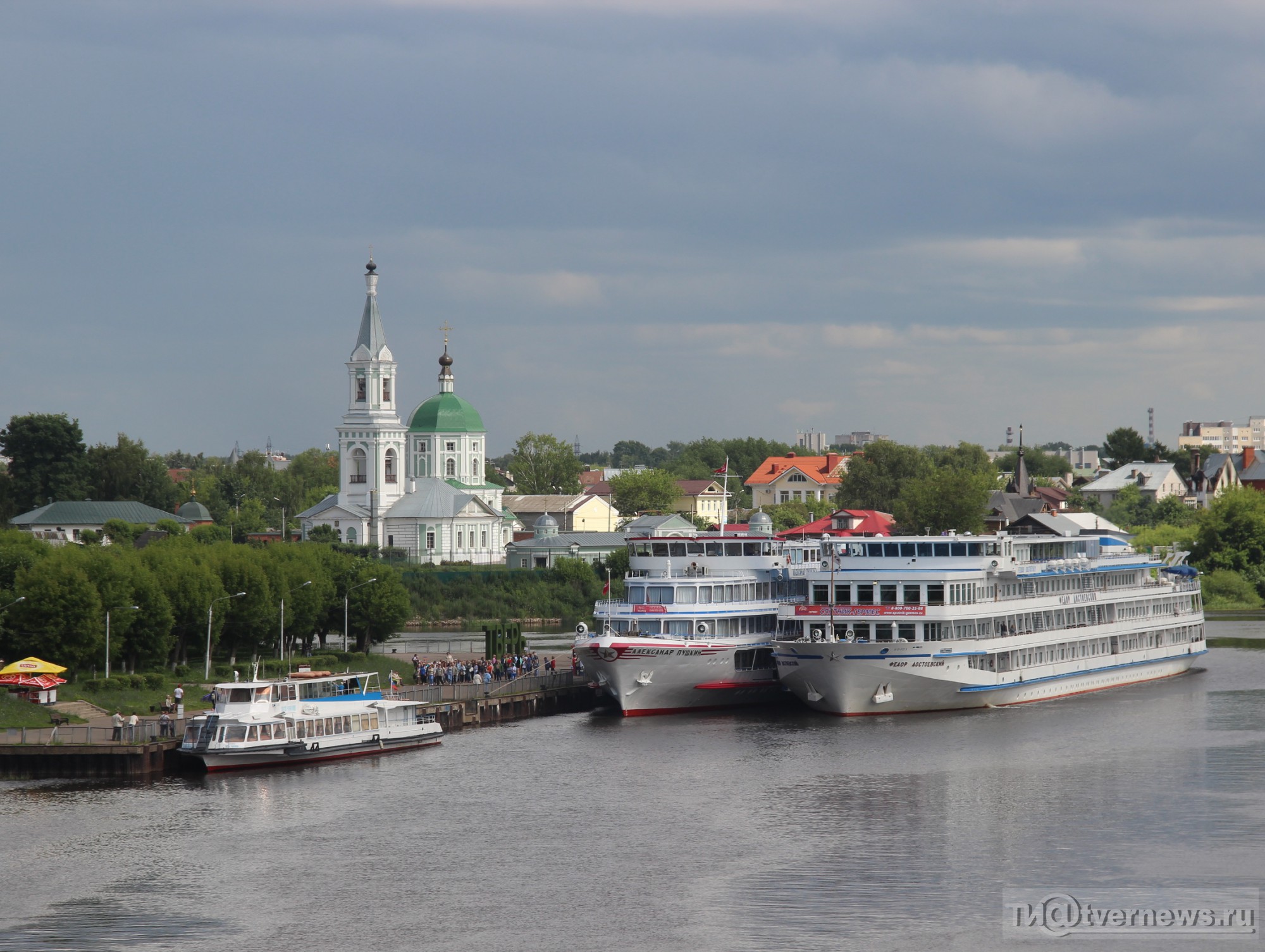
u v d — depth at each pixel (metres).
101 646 139.62
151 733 117.69
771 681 146.12
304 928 81.31
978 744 124.62
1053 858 91.56
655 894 85.94
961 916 81.94
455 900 85.38
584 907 83.88
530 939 79.25
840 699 137.00
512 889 87.12
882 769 115.19
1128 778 111.25
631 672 138.50
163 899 85.81
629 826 99.81
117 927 81.50
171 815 103.00
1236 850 92.69
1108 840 95.06
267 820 101.88
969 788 108.81
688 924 81.19
